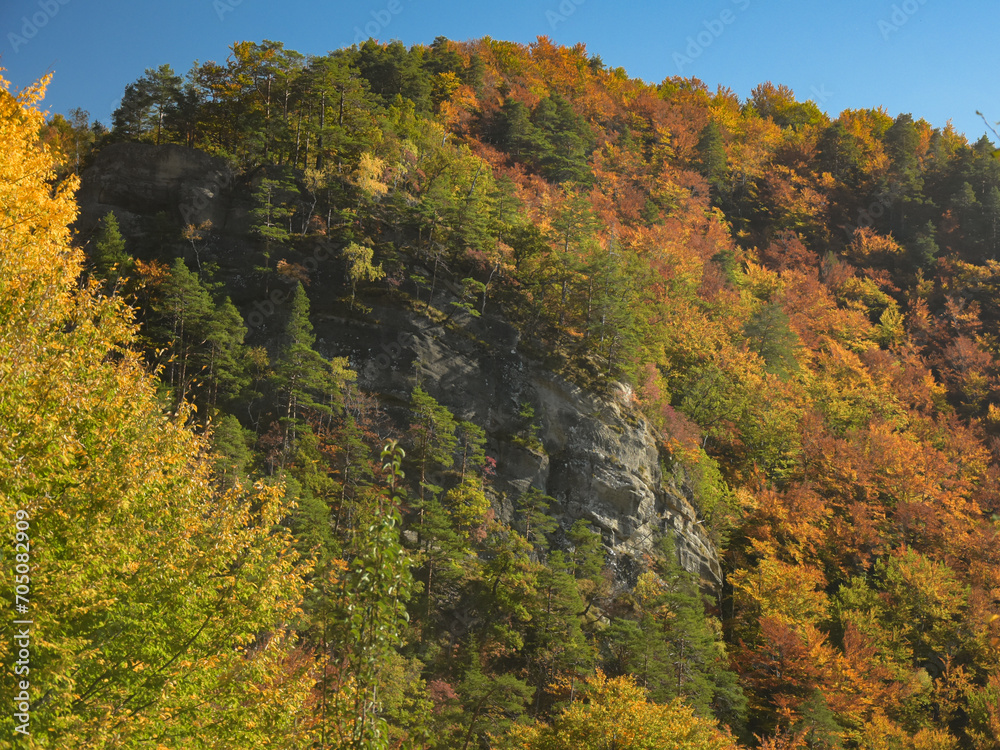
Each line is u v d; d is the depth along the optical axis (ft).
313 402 196.34
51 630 44.55
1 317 50.70
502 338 231.71
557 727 113.39
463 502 189.06
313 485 175.22
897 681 185.98
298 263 230.68
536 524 199.11
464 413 214.69
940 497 265.75
